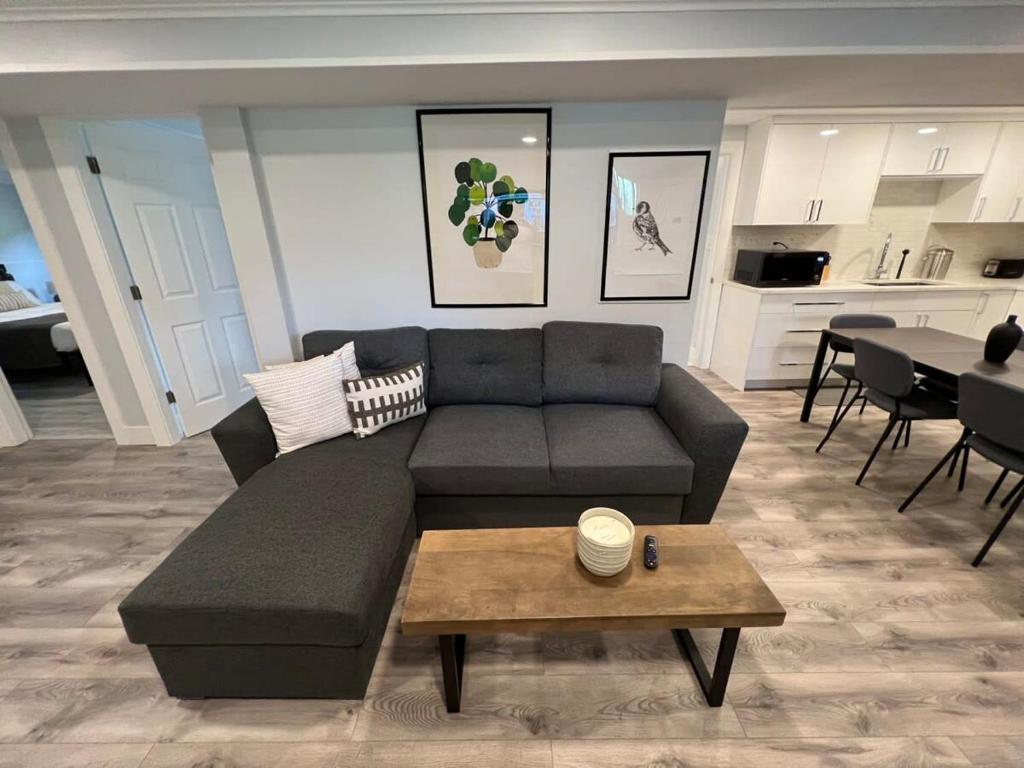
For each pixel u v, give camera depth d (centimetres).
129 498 235
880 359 222
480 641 151
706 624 112
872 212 382
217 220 305
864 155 339
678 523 194
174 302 282
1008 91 217
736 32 164
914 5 161
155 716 128
